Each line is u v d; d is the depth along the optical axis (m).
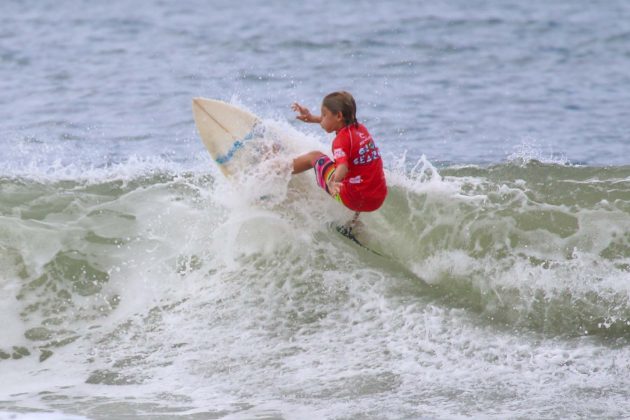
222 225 30.41
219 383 24.42
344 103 28.66
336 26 84.06
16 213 31.64
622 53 73.31
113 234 30.61
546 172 35.34
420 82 63.81
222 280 28.83
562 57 72.19
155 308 27.95
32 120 53.94
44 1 99.50
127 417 22.56
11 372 25.55
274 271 28.92
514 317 27.14
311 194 30.59
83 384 24.69
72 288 28.66
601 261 28.30
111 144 48.72
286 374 24.69
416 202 31.16
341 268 29.03
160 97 59.25
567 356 25.27
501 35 80.25
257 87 61.88
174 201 32.22
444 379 24.23
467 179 33.75
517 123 53.09
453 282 28.61
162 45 76.88
